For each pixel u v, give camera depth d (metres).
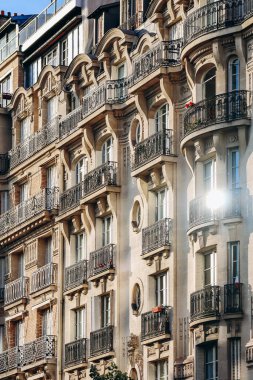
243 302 65.44
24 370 82.81
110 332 74.75
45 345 80.69
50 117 85.81
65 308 80.31
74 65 81.62
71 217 80.19
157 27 73.81
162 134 71.44
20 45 90.56
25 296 84.94
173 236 70.56
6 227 87.81
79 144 80.38
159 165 71.62
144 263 72.94
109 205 75.94
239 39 66.94
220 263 66.38
